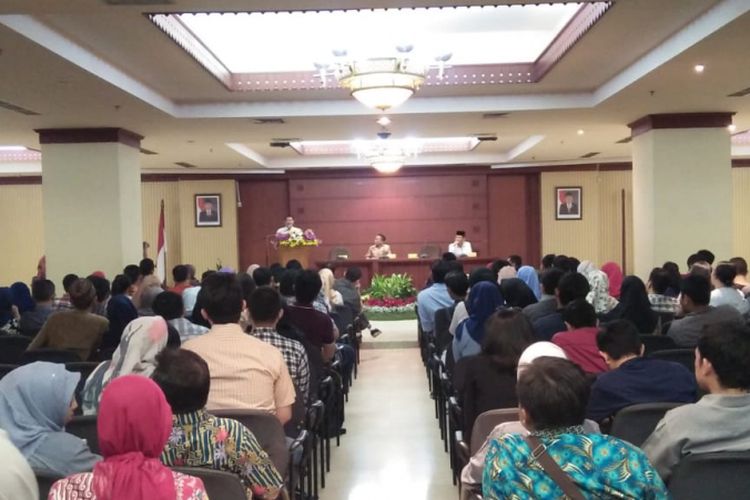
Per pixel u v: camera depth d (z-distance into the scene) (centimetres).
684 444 233
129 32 675
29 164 1667
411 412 669
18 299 759
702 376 240
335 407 566
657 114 1070
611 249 1830
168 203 1841
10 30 593
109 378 314
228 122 1073
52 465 226
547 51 856
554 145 1480
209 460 231
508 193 1861
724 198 1070
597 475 172
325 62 828
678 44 713
